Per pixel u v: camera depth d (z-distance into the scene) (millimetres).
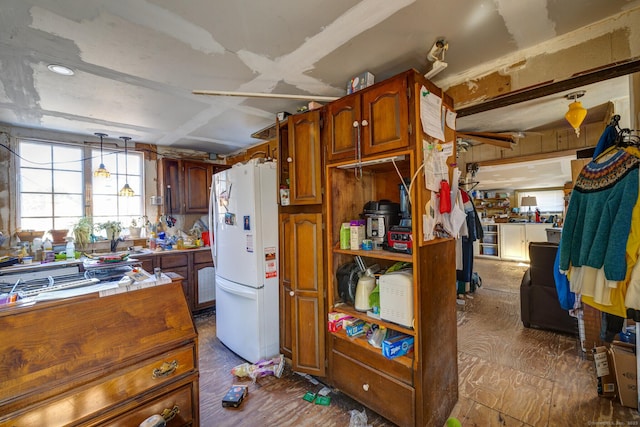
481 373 2205
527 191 7832
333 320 1961
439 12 1385
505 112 2846
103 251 3449
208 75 2002
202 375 2289
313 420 1756
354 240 1930
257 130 3354
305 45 1651
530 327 3055
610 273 1448
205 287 3768
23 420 926
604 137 1666
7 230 2986
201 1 1276
